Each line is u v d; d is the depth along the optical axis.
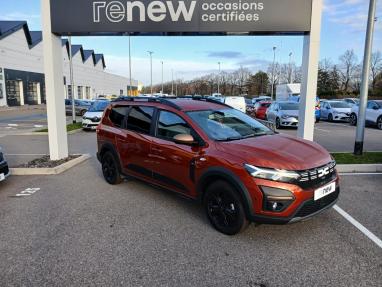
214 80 78.38
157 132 5.06
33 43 42.47
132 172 5.62
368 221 4.44
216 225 4.16
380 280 3.10
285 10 7.03
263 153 3.85
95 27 7.48
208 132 4.42
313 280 3.11
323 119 22.03
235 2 7.09
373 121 16.34
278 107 17.81
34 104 43.28
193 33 7.44
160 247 3.76
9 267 3.37
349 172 7.10
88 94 60.56
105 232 4.17
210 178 4.14
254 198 3.66
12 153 9.88
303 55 7.48
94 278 3.16
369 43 7.96
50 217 4.69
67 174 7.22
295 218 3.63
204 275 3.20
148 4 7.27
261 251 3.66
